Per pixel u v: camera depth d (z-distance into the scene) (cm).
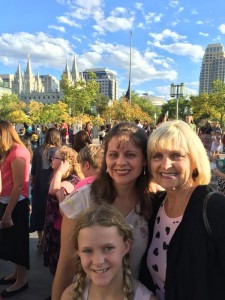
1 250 362
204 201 150
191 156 163
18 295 370
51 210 326
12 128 360
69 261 180
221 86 4662
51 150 483
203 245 143
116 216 157
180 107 7250
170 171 163
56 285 183
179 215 166
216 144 1138
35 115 4509
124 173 176
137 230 182
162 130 166
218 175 499
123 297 159
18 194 348
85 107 4556
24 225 369
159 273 171
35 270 434
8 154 354
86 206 180
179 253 151
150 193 192
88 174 288
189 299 143
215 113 4681
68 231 179
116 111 4397
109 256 151
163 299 170
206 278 141
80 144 544
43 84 19362
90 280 164
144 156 179
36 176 485
